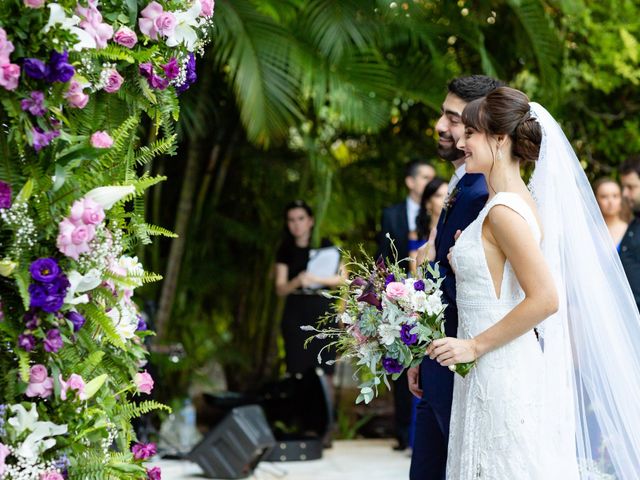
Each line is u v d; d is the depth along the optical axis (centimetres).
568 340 294
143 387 283
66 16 238
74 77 241
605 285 303
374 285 288
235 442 531
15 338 233
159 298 704
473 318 288
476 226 287
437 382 311
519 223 275
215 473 532
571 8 688
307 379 628
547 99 712
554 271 296
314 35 594
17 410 234
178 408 627
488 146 290
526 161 295
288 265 639
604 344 301
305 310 627
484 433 283
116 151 258
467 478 286
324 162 667
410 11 600
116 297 262
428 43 643
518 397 280
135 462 276
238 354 743
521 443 279
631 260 464
